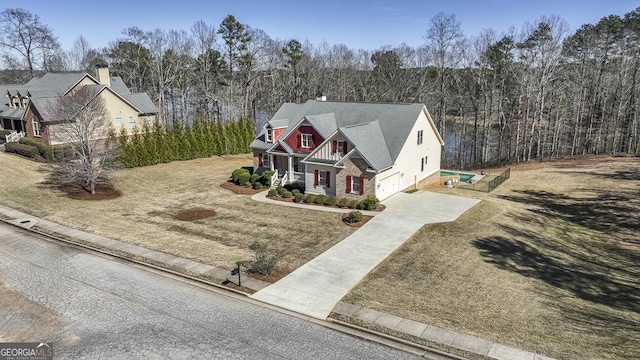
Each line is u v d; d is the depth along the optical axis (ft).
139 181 118.21
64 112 104.63
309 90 229.45
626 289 60.64
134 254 67.92
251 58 219.61
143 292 56.03
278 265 64.49
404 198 100.58
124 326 47.96
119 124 152.15
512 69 192.65
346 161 96.73
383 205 94.32
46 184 106.01
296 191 101.65
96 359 42.11
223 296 55.11
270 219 86.99
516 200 113.91
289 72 231.50
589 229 90.38
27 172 113.80
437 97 213.66
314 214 90.02
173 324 48.39
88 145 103.09
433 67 215.72
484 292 56.03
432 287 57.41
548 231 85.30
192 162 151.23
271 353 42.96
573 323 48.16
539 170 153.28
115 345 44.39
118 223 83.61
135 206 95.86
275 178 115.75
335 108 121.39
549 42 179.73
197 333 46.60
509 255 69.92
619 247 79.71
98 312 50.96
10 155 130.21
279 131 120.47
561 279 62.54
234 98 229.86
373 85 229.66
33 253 68.49
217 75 228.63
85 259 66.49
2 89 172.04
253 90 237.25
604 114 195.83
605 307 53.78
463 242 74.18
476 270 63.16
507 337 44.91
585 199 110.73
